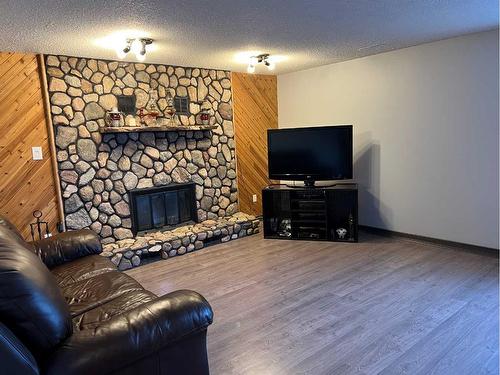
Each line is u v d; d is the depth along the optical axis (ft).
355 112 16.69
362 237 16.07
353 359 7.56
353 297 10.30
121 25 9.91
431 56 13.82
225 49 13.30
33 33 10.24
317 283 11.35
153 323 5.41
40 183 13.07
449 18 10.57
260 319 9.30
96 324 5.62
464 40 12.87
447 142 13.80
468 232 13.64
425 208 14.78
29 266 5.05
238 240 16.44
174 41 11.84
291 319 9.25
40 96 12.87
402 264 12.62
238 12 9.25
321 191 15.57
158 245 14.11
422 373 7.06
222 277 12.18
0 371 4.32
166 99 15.83
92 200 14.12
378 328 8.68
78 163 13.74
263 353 7.87
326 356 7.69
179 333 5.57
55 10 8.52
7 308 4.56
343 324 8.92
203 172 17.24
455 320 8.89
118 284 8.07
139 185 15.21
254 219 17.35
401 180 15.38
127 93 14.73
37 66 12.76
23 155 12.66
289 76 19.36
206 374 6.10
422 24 11.10
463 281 11.05
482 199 13.12
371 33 11.96
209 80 17.17
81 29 10.09
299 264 13.06
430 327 8.63
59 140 13.29
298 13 9.59
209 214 17.60
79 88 13.57
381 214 16.30
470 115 13.07
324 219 15.80
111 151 14.44
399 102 15.02
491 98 12.49
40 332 4.72
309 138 15.97
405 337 8.27
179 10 8.91
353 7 9.27
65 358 4.71
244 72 18.42
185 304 5.80
